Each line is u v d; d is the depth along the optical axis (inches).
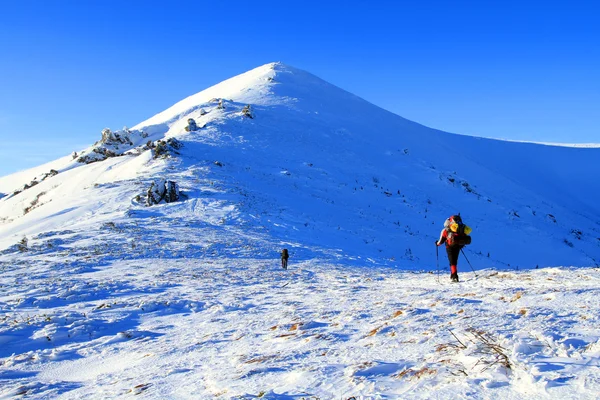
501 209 2325.3
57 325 368.2
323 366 164.9
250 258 1027.3
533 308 215.8
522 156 4279.0
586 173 4055.1
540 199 2908.5
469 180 2881.4
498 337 168.7
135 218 1459.2
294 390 143.4
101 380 213.8
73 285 596.7
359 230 1637.6
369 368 152.4
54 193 2497.5
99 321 384.2
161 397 159.8
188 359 227.9
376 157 2871.6
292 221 1566.2
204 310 418.3
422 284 430.3
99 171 2516.0
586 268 434.6
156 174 2005.4
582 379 113.7
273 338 243.4
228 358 211.3
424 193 2404.0
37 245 1071.6
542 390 111.7
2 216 2536.9
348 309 301.0
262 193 1863.9
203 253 1039.0
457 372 137.1
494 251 1768.0
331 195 2070.6
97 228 1295.5
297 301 394.3
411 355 167.0
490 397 113.5
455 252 414.3
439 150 3462.1
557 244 1983.3
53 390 202.8
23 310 454.6
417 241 1648.6
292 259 1040.2
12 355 299.9
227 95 4057.6
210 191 1768.0
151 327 359.3
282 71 4729.3
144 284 616.1
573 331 167.0
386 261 1213.1
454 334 185.6
